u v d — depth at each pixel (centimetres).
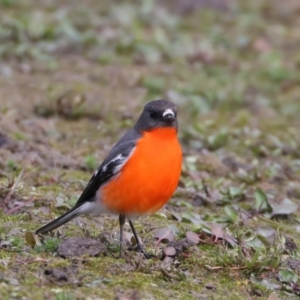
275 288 958
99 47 2153
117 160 969
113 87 1944
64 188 1249
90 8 2494
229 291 933
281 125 1875
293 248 1103
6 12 2306
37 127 1596
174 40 2352
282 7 2831
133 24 2364
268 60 2292
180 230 1108
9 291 842
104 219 1140
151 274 946
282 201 1302
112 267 948
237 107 1980
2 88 1812
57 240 998
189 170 1434
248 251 1031
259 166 1523
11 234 1026
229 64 2248
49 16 2325
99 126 1662
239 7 2770
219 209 1261
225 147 1661
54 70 1980
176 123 988
